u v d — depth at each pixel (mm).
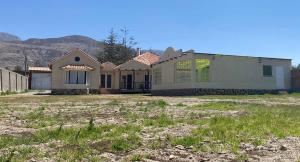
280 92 41625
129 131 11023
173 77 42469
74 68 49938
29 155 7848
